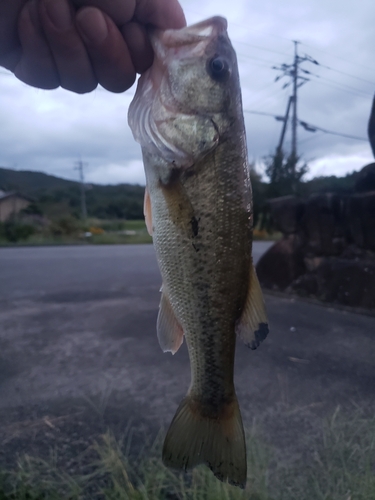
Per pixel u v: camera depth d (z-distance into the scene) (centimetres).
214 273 23
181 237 23
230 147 23
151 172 23
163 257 23
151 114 23
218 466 22
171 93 23
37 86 22
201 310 23
